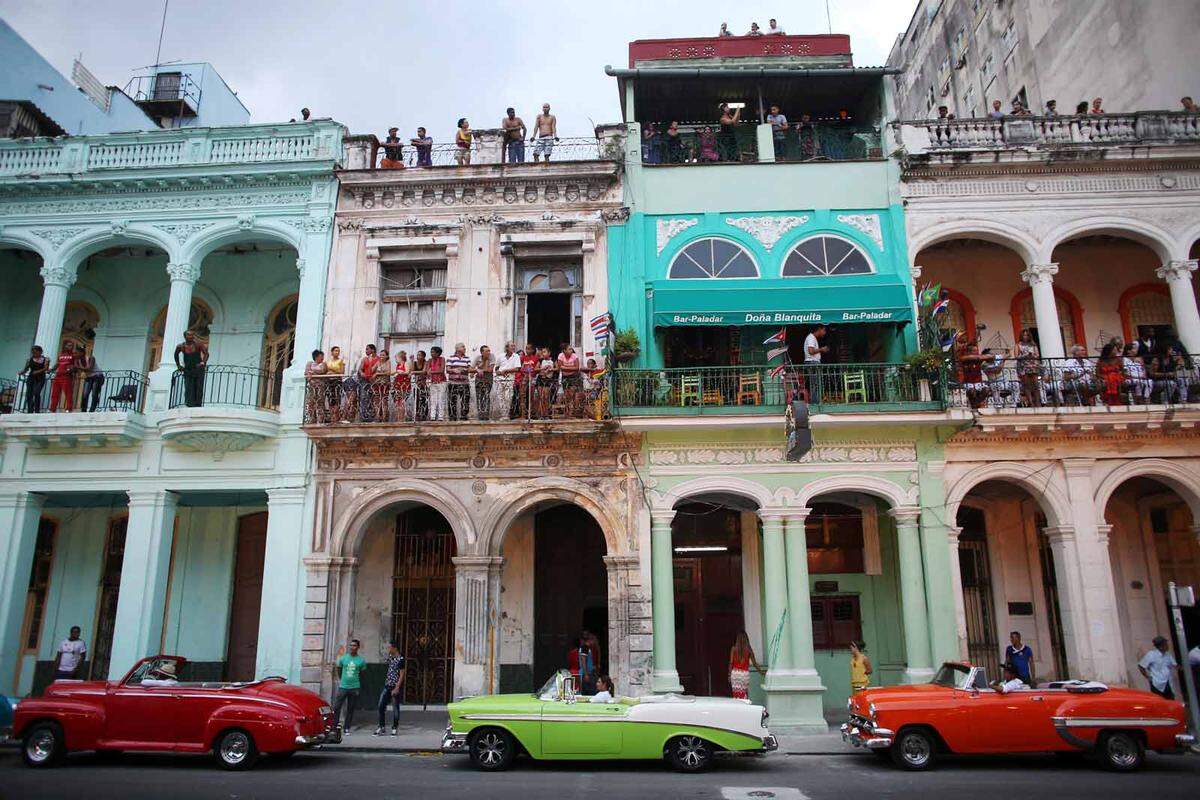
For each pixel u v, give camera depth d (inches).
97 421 596.7
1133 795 340.8
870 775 394.6
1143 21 737.6
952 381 560.1
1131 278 681.0
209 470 607.8
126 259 725.9
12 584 597.6
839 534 657.0
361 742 495.8
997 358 581.3
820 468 578.2
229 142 673.0
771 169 647.1
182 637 671.8
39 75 820.6
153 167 656.4
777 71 660.1
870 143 665.0
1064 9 848.9
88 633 680.4
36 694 668.7
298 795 343.0
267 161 657.0
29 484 615.2
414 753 474.6
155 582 594.2
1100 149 618.5
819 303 591.5
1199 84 677.3
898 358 598.5
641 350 609.3
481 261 640.4
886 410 556.4
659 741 403.2
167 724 422.9
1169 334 673.6
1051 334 605.6
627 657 553.9
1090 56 808.3
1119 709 409.7
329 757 460.4
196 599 679.7
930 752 410.3
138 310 715.4
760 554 639.1
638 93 691.4
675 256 633.0
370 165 663.1
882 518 652.1
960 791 350.6
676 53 701.9
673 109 717.3
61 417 599.2
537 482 583.8
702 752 405.1
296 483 597.9
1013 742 408.2
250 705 423.5
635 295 621.9
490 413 574.9
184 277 646.5
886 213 634.2
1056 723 408.5
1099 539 564.4
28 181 658.2
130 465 614.9
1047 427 565.9
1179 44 698.8
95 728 424.5
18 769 414.9
